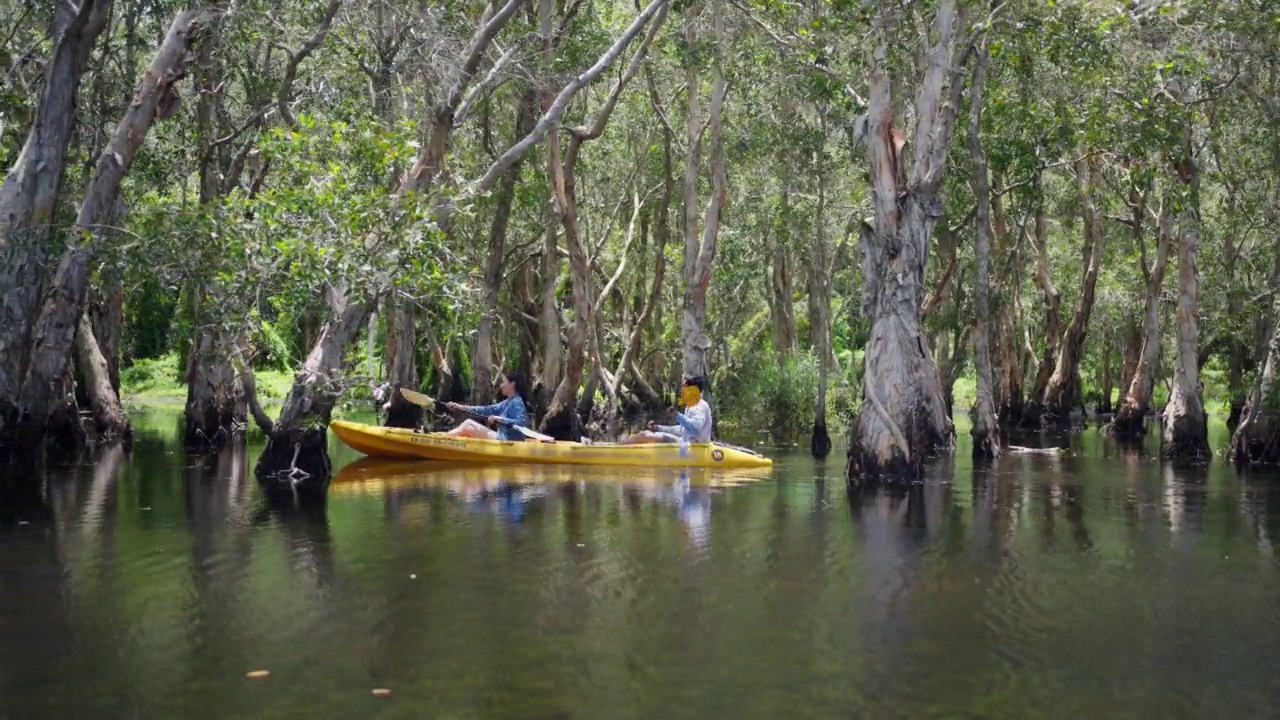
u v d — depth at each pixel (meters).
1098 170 30.75
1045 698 7.71
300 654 8.42
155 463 20.00
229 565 11.26
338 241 15.04
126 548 12.01
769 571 11.38
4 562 11.27
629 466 20.38
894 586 10.80
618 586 10.64
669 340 42.94
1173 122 19.94
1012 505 16.23
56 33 18.17
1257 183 27.23
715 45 24.39
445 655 8.45
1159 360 42.03
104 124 20.89
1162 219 31.67
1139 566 11.84
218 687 7.70
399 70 19.67
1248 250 35.16
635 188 37.47
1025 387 47.88
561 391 29.06
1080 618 9.70
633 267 44.16
